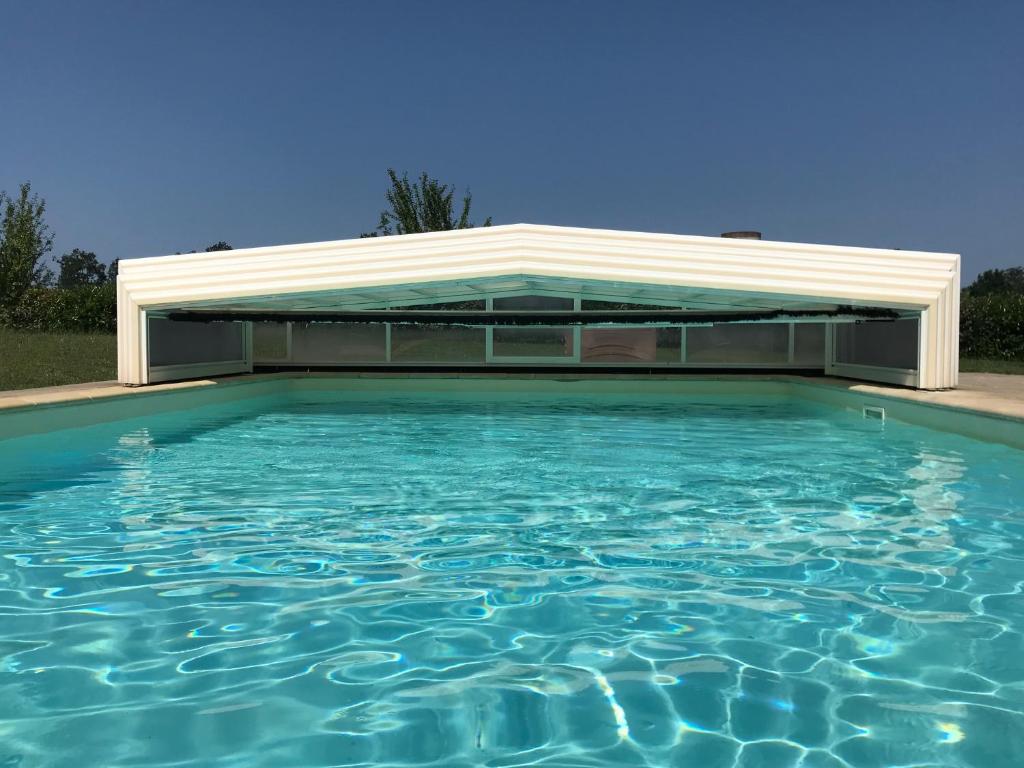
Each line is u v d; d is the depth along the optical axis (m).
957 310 8.01
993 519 4.13
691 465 5.69
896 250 7.99
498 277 7.96
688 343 11.78
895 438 6.93
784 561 3.41
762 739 1.95
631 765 1.83
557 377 11.20
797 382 10.52
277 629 2.65
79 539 3.73
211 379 9.77
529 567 3.33
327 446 6.50
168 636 2.58
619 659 2.42
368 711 2.09
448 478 5.23
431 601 2.92
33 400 6.54
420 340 12.12
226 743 1.92
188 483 5.04
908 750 1.89
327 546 3.64
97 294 18.86
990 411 6.46
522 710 2.10
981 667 2.36
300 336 12.10
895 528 3.96
